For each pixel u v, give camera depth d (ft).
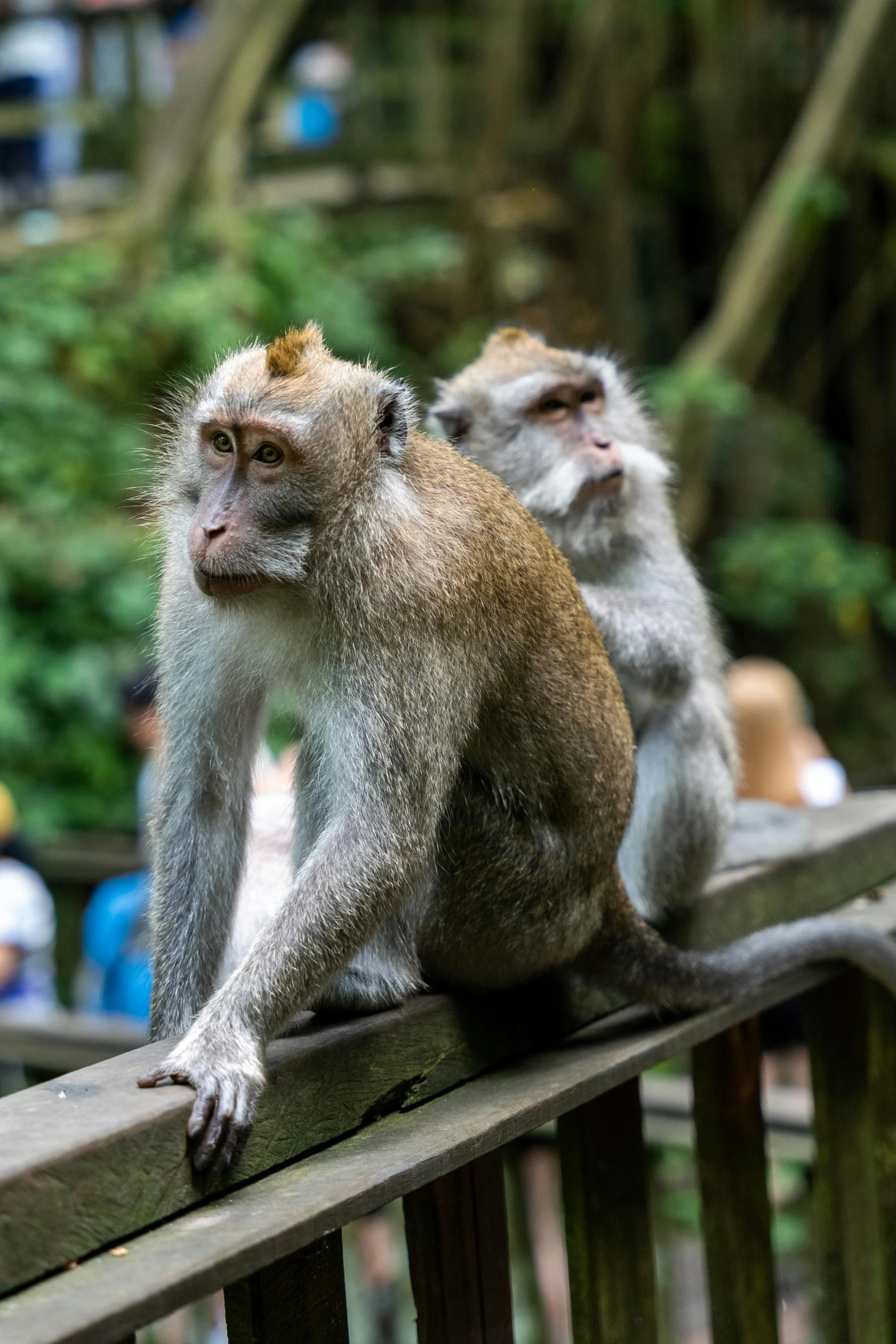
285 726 16.06
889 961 13.10
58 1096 8.15
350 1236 21.76
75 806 36.14
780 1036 21.49
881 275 51.44
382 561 10.27
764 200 47.29
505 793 11.50
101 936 22.72
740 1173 13.01
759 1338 13.02
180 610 11.20
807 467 49.60
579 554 15.44
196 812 11.33
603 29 47.88
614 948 12.13
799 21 51.80
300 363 10.46
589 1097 10.57
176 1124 7.97
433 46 49.44
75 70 47.93
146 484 12.31
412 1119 9.74
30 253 41.06
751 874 14.84
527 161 48.70
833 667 48.73
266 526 10.19
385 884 9.89
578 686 11.77
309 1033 9.66
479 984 11.59
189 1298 6.95
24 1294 6.81
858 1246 13.91
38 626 36.88
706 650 16.02
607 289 48.52
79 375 39.96
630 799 12.44
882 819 16.60
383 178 48.67
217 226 42.09
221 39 43.39
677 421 41.14
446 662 10.46
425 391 41.93
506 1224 10.44
